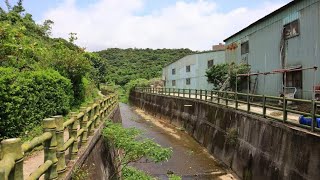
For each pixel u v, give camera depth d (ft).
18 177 12.24
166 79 173.99
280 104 57.47
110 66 302.86
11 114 25.05
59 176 18.93
